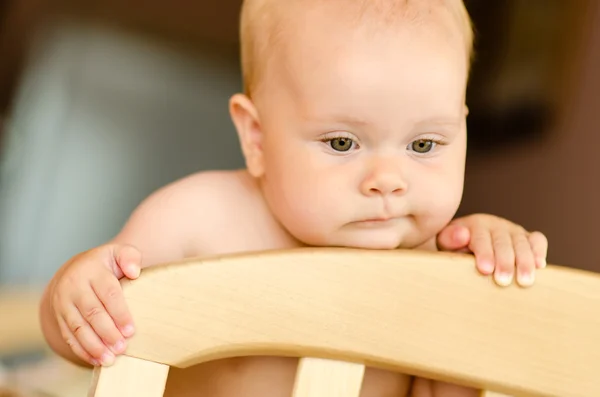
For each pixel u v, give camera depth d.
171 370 0.84
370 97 0.71
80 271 0.64
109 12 2.79
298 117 0.75
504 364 0.67
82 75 2.79
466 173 2.04
